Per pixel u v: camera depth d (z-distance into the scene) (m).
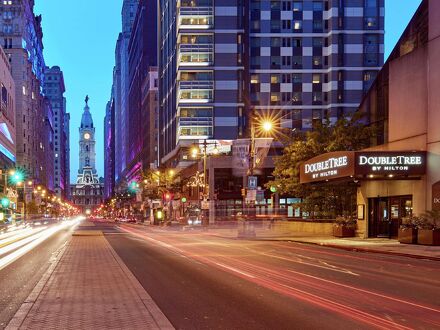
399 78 32.28
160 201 91.06
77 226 82.12
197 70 97.12
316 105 100.69
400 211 31.91
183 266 18.47
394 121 32.78
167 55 120.00
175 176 93.38
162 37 129.75
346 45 99.75
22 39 151.88
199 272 16.56
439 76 28.23
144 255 23.44
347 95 99.19
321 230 41.56
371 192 34.50
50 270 16.73
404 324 8.78
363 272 16.42
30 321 8.76
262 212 75.06
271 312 9.90
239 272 16.53
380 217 34.06
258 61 100.88
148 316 9.17
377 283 13.85
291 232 45.62
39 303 10.53
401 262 19.84
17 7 150.88
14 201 103.94
